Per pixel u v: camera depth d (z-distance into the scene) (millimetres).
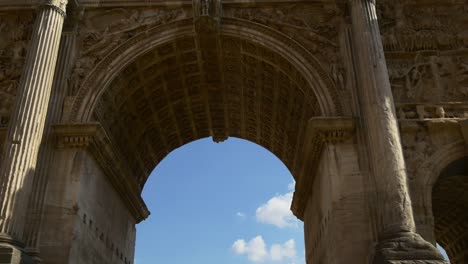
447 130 14578
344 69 15805
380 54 14742
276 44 16375
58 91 15469
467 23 16750
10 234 12344
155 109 19938
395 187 12695
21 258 12008
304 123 18141
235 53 17594
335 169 14172
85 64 16156
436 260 11398
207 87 20016
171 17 16891
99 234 16062
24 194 13055
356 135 14500
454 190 17547
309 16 16891
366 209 13539
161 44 16531
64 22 16672
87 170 14844
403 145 14406
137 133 19938
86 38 16625
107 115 16719
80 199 14094
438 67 15969
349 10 16297
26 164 13312
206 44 17109
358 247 13125
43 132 14586
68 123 14664
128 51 16328
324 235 15438
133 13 17062
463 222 19312
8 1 17188
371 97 14086
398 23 16703
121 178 18219
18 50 16656
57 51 15477
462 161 14445
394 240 11867
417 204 13547
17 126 13672
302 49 16203
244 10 17047
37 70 14531
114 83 16250
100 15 17031
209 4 16438
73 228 13523
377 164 13367
